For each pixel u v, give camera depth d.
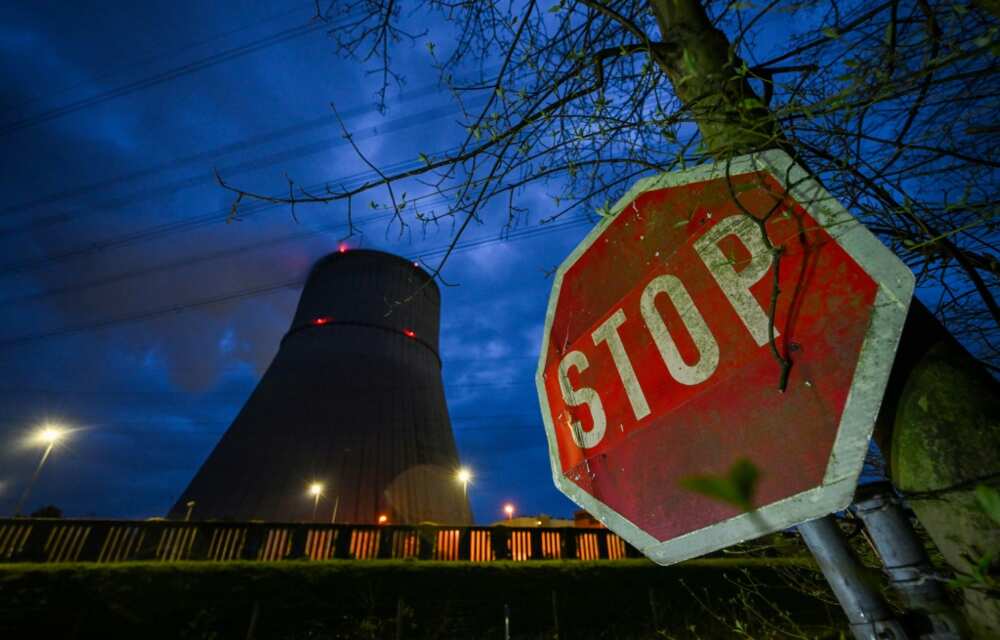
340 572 8.91
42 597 7.14
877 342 0.81
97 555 8.77
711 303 1.14
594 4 1.80
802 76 1.69
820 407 0.86
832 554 0.86
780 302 0.99
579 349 1.51
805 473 0.85
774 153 1.10
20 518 8.45
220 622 7.88
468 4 2.51
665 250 1.31
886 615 0.79
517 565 10.16
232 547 9.69
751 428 0.97
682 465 1.09
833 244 0.93
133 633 7.40
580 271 1.59
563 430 1.50
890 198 1.39
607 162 2.04
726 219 1.16
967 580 0.72
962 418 0.86
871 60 1.33
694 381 1.13
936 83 1.27
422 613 9.00
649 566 10.77
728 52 1.45
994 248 1.42
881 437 0.98
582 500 1.35
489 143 2.08
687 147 1.36
